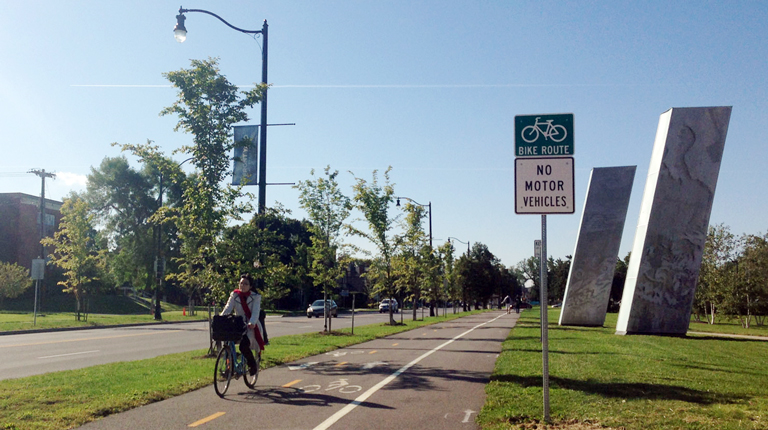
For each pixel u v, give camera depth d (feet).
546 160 23.48
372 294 116.57
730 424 22.56
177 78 50.78
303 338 70.54
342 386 33.65
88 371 38.93
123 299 205.46
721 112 80.79
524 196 23.48
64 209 126.93
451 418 25.25
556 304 341.62
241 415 25.88
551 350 53.62
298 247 84.43
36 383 33.47
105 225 224.53
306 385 34.04
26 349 60.70
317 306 166.91
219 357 30.40
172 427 23.61
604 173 108.88
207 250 50.31
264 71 61.21
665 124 83.05
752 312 130.72
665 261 81.92
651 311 81.92
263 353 50.44
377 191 110.83
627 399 28.09
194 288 52.80
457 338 71.00
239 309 33.47
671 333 81.35
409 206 128.47
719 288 130.72
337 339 68.49
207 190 50.26
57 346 64.54
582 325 106.42
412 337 73.41
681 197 81.66
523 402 27.32
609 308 249.14
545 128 23.67
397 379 36.27
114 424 24.08
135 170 230.68
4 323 101.71
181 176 51.01
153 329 101.14
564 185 23.29
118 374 37.27
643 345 61.00
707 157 81.00
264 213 57.77
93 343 68.74
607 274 106.73
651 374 37.06
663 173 82.02
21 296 196.54
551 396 28.89
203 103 51.44
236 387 33.37
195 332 91.66
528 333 78.74
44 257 208.95
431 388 32.86
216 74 52.08
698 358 48.73
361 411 26.71
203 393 31.42
